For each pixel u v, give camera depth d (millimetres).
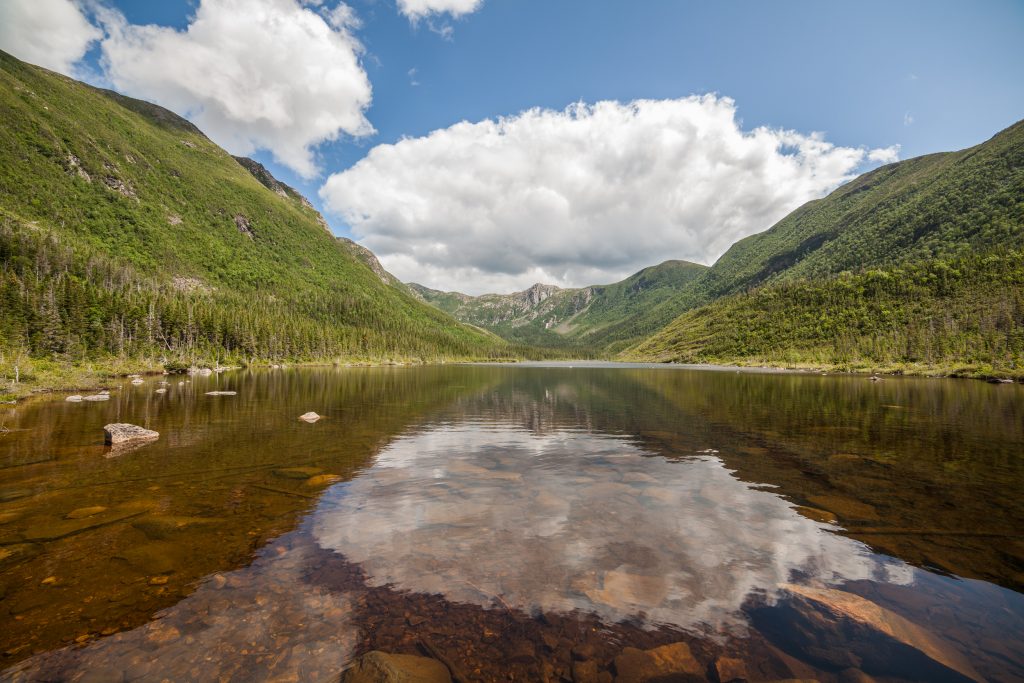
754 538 11570
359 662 6676
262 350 141250
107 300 103750
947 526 12453
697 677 6523
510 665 6777
